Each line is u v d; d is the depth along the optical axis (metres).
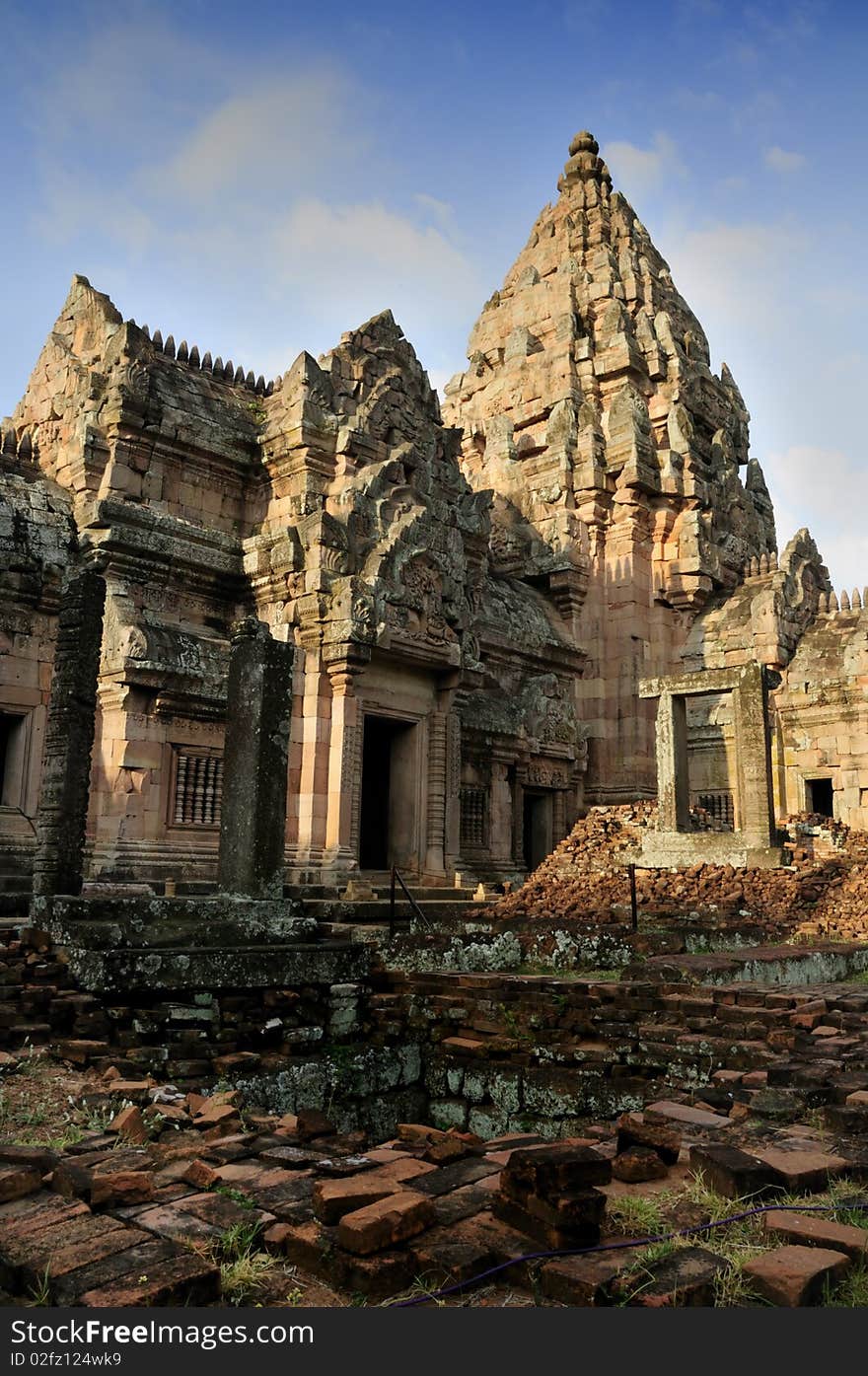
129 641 18.44
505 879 24.25
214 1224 4.93
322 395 22.80
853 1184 5.51
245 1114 7.62
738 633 30.36
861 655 27.48
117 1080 8.32
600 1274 4.20
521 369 36.31
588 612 32.12
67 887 11.31
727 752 29.84
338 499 21.94
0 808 18.69
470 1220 4.86
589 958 13.60
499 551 32.84
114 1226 4.86
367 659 20.25
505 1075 10.57
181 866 18.30
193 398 22.78
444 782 22.47
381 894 18.91
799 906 17.06
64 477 21.59
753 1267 4.21
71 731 11.53
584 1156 4.81
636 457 32.34
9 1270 4.42
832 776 27.27
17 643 19.38
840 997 10.39
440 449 25.36
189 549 20.92
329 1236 4.65
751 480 38.19
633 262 37.16
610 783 30.89
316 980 11.48
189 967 10.34
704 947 14.45
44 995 9.62
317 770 19.77
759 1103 7.12
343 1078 10.73
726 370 39.53
